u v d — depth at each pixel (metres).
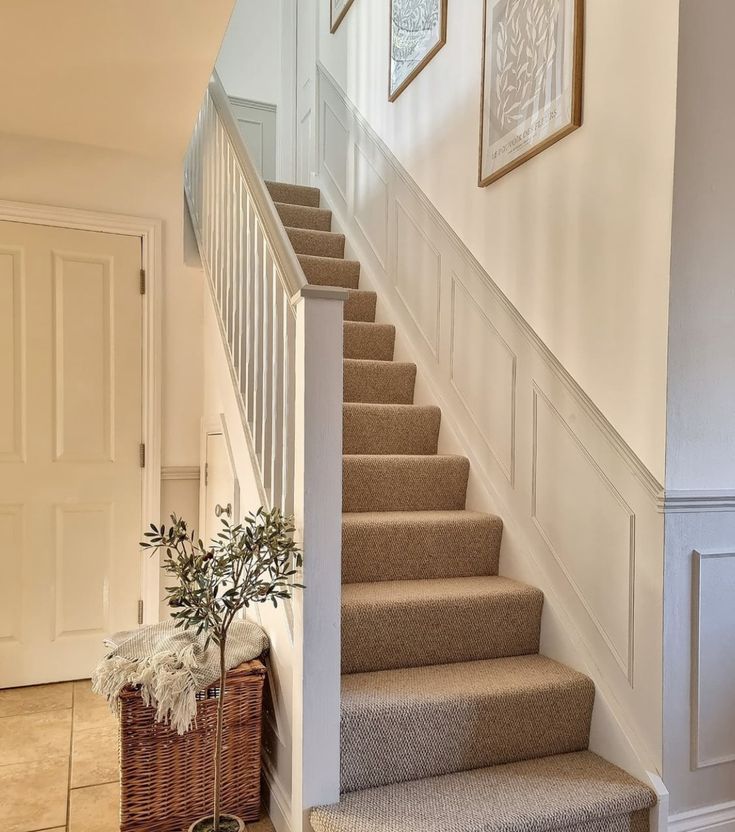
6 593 2.87
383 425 2.79
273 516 1.75
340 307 1.72
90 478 3.02
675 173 1.74
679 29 1.73
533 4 2.31
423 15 3.16
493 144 2.55
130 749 1.81
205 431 3.15
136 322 3.13
